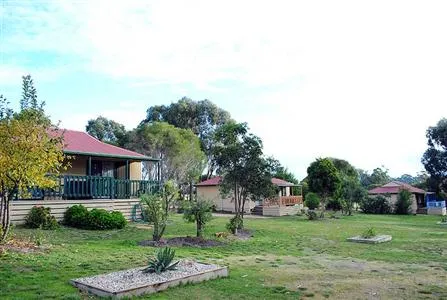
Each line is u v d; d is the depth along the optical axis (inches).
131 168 1061.8
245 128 823.7
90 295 279.0
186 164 1791.3
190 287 309.4
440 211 1770.4
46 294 273.9
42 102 501.7
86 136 968.3
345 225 1015.0
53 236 576.4
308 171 1337.4
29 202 666.8
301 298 288.5
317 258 486.0
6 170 439.2
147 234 658.2
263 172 814.5
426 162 2038.6
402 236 766.5
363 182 2753.4
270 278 353.7
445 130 1969.7
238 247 567.2
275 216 1421.0
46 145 469.7
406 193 1743.4
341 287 325.7
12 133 444.8
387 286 333.4
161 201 582.9
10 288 286.4
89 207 761.0
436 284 343.6
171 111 2268.7
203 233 672.4
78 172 904.3
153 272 333.1
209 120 2310.5
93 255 434.6
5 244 444.5
